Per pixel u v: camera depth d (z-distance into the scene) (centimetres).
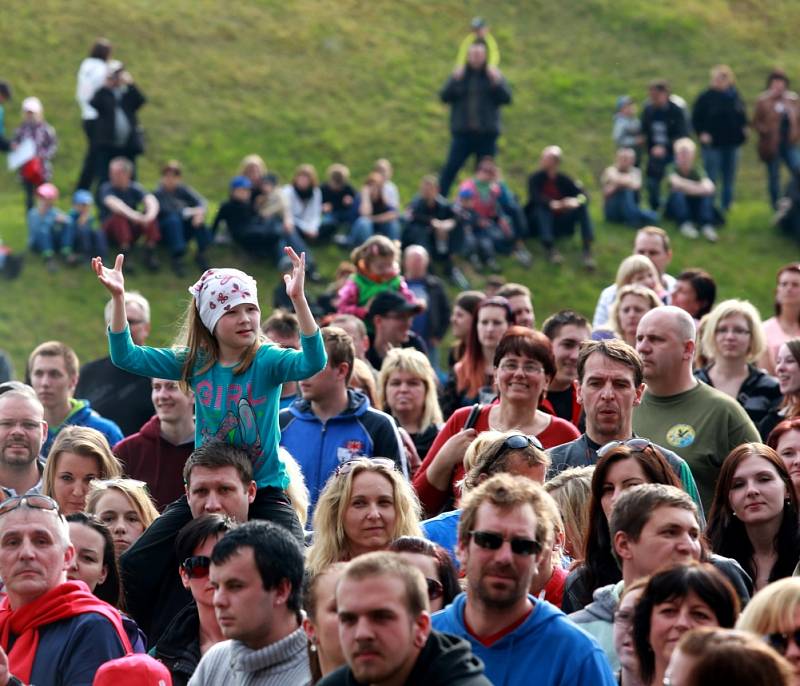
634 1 11994
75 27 10519
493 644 1958
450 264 7738
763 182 9994
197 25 10888
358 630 1678
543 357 3052
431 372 3691
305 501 2798
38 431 3266
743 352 3750
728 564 2353
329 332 3238
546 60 11250
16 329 7319
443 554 2228
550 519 1962
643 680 1927
